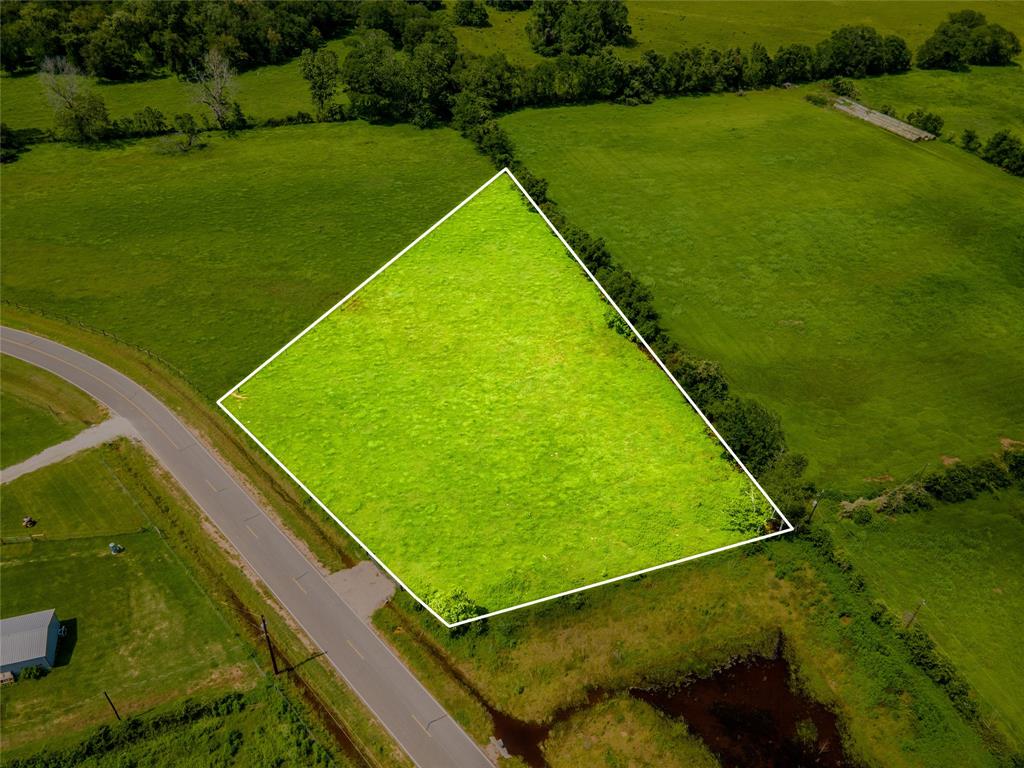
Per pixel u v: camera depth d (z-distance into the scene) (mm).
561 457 57062
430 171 101812
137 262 84062
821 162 105375
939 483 57812
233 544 54531
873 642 48625
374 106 114062
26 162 102812
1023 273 83812
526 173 95000
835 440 62719
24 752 42844
